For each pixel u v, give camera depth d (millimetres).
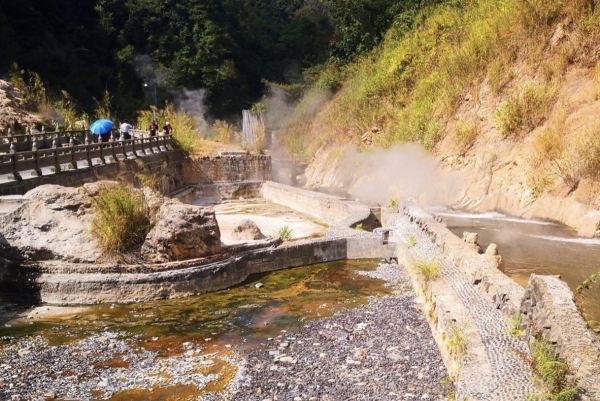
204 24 52875
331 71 42250
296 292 11172
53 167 14383
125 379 7270
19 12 41594
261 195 25766
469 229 16219
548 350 5660
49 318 9562
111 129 21656
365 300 10562
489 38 23812
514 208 18391
